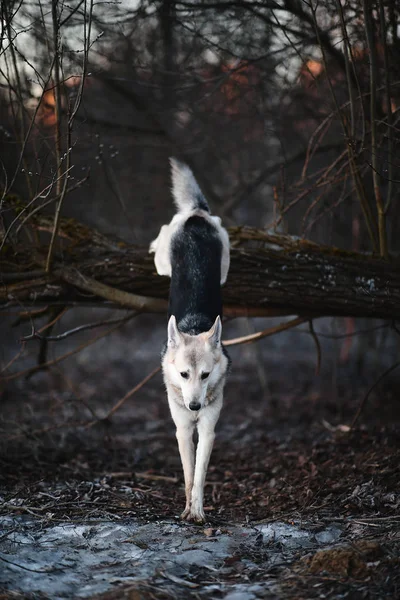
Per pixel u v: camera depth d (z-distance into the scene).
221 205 10.37
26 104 7.54
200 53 8.75
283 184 6.66
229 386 11.66
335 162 6.16
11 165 8.65
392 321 6.11
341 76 7.99
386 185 7.53
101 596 3.13
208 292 5.15
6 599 3.06
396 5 6.20
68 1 7.09
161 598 3.10
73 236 6.11
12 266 5.93
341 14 5.45
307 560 3.53
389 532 3.89
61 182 5.75
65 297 6.23
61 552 3.74
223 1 7.39
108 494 5.00
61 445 7.16
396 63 6.64
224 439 8.22
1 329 13.42
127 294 6.00
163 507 4.86
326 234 9.27
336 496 4.79
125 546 3.85
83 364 13.34
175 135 11.59
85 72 4.81
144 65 8.32
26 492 4.96
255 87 8.38
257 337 6.49
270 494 5.23
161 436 8.30
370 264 5.78
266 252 5.86
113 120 11.27
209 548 3.83
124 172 11.16
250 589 3.25
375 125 5.65
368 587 3.18
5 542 3.84
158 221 11.84
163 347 5.26
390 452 5.80
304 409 9.47
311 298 5.74
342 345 14.52
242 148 10.78
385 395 9.64
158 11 7.24
